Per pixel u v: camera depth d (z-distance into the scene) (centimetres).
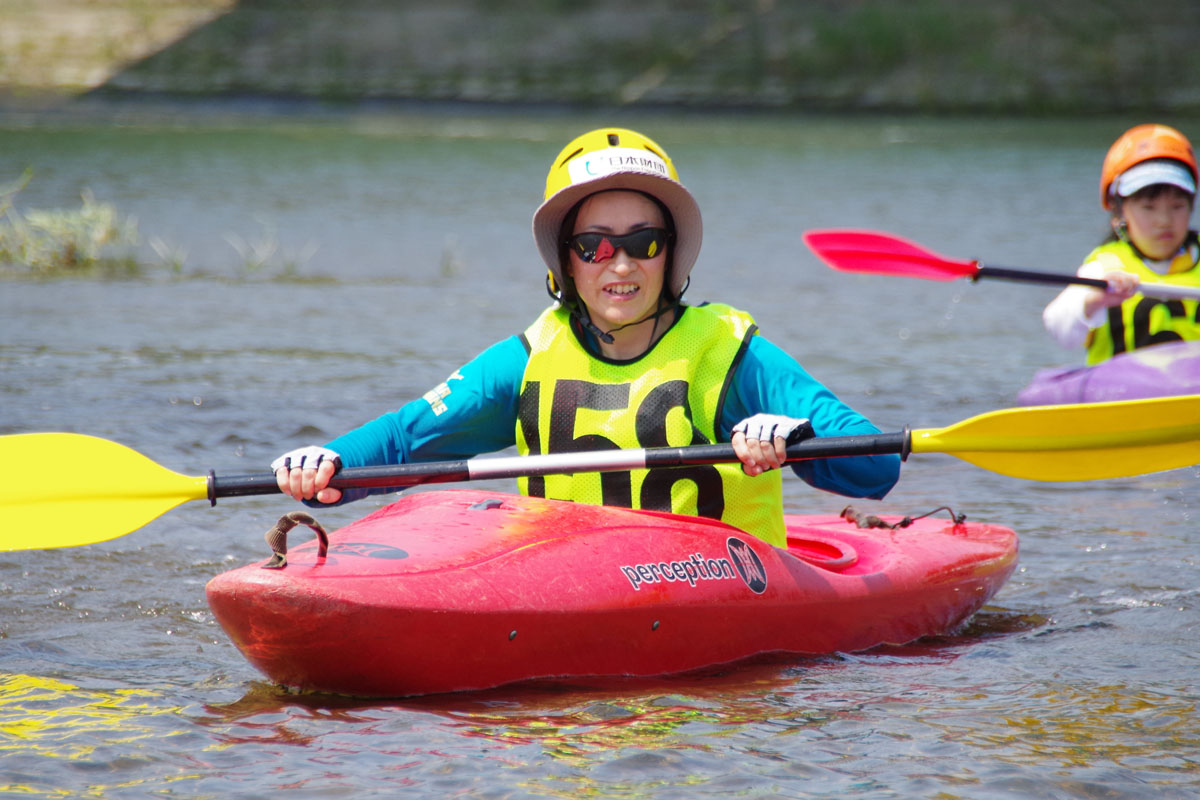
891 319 3706
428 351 3161
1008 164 7862
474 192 6825
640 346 1435
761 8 12244
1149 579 1664
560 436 1424
